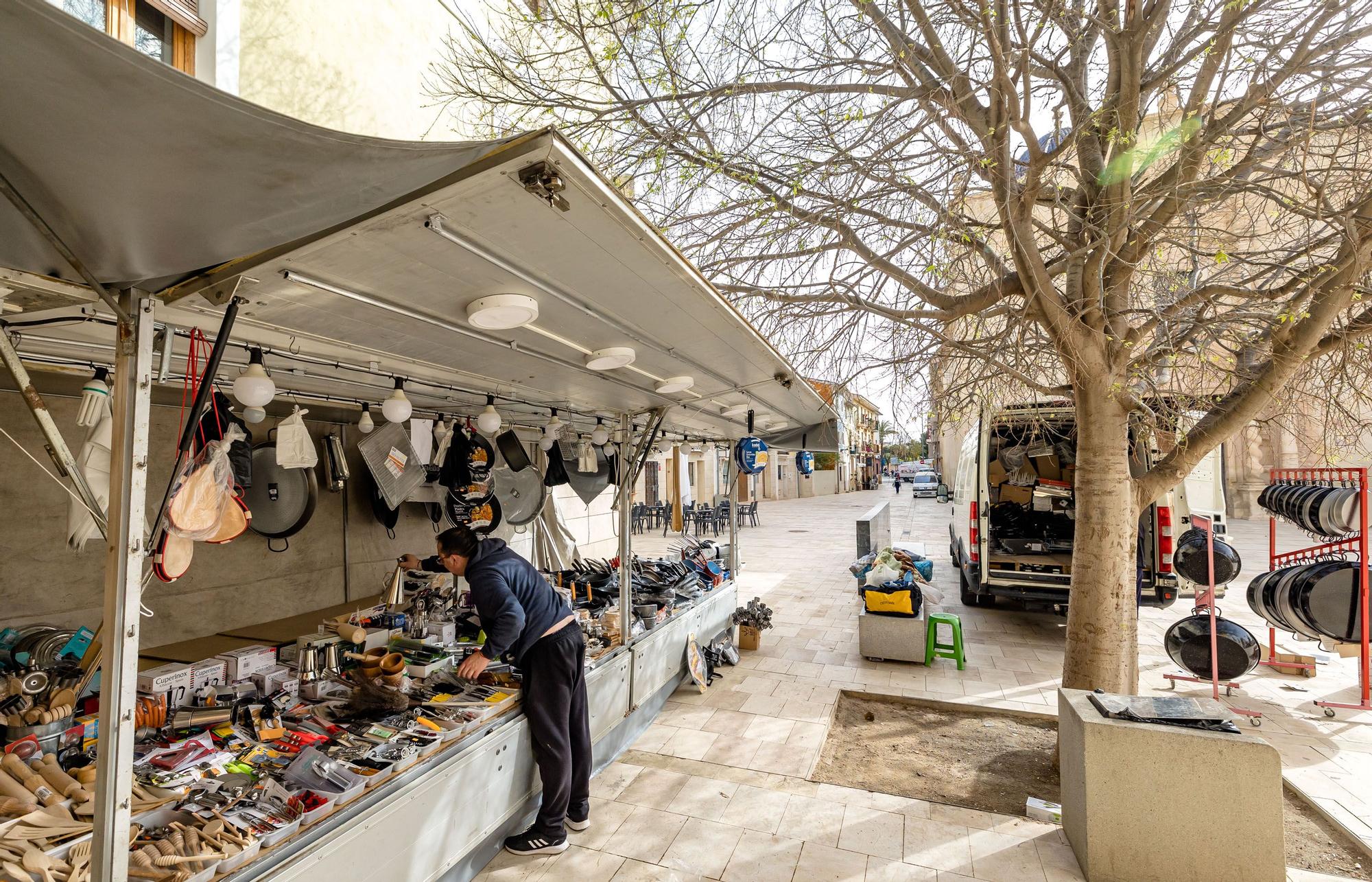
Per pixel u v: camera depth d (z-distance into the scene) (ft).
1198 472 26.30
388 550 18.03
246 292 5.92
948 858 9.87
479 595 10.00
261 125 3.60
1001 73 11.19
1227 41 11.17
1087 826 9.35
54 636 9.57
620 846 10.19
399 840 7.63
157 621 12.53
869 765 13.38
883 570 20.79
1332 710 15.25
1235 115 11.86
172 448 12.46
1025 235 11.90
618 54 14.25
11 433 10.39
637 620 15.87
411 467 12.71
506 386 12.02
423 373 10.41
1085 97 13.93
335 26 15.75
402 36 17.40
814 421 22.11
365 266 5.79
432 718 9.50
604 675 12.78
